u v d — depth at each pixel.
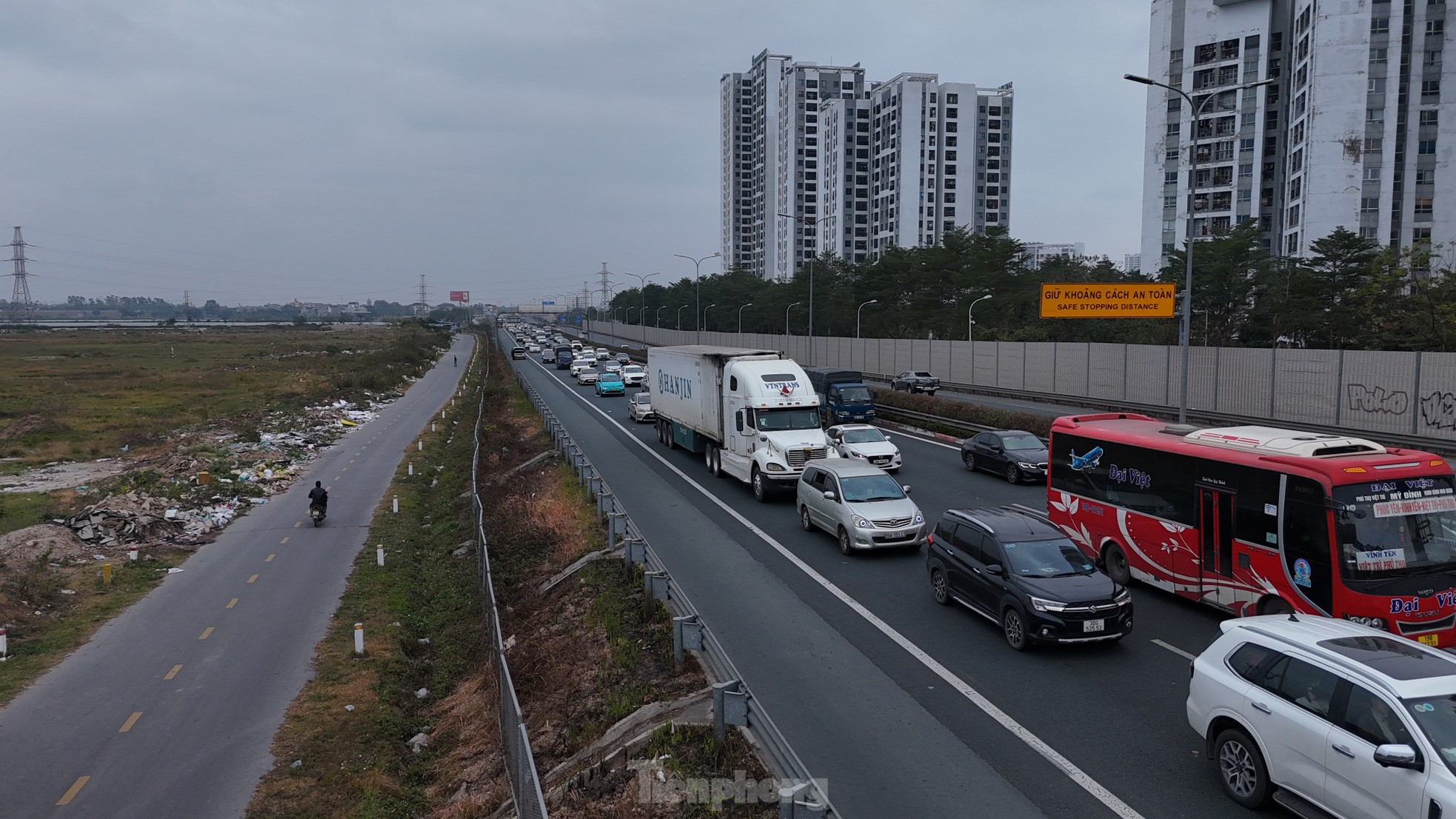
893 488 19.66
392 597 18.20
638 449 35.28
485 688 13.37
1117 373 45.84
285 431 42.03
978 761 9.70
